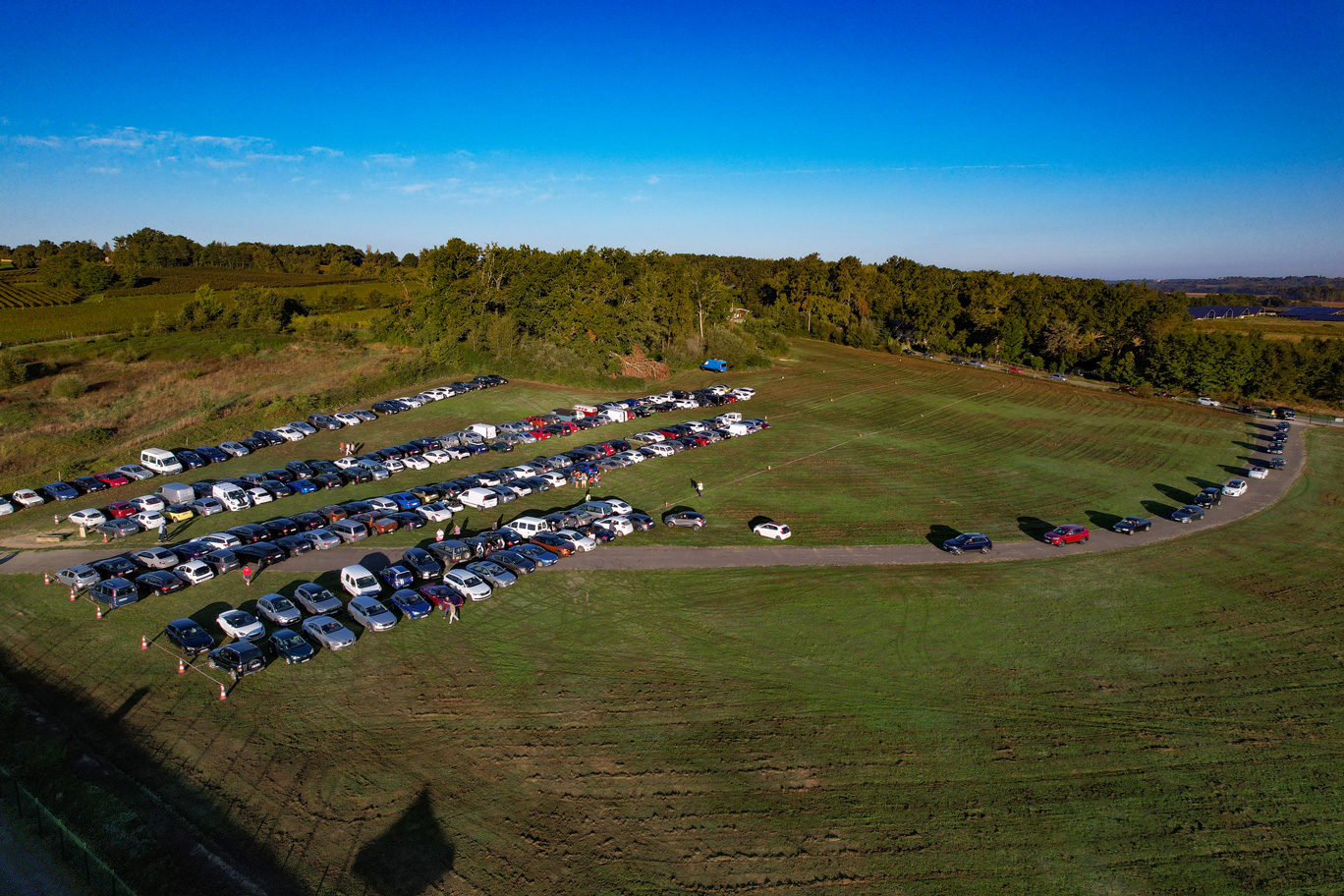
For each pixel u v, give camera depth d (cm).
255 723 2942
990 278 15988
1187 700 3272
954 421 9250
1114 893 2238
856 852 2370
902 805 2588
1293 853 2406
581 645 3594
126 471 5678
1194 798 2659
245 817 2428
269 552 4306
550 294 10875
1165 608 4162
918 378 12256
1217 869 2336
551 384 10019
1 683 3091
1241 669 3531
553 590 4159
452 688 3219
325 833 2383
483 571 4228
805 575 4478
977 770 2778
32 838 2236
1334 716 3161
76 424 6900
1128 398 11238
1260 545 5234
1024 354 14538
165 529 4722
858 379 11894
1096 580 4534
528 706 3102
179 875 2125
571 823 2466
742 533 5144
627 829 2445
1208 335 12012
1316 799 2662
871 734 2975
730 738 2927
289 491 5516
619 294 11369
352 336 11562
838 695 3241
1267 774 2792
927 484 6500
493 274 11275
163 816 2389
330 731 2909
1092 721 3102
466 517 5250
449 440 6869
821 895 2202
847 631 3803
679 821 2486
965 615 4012
